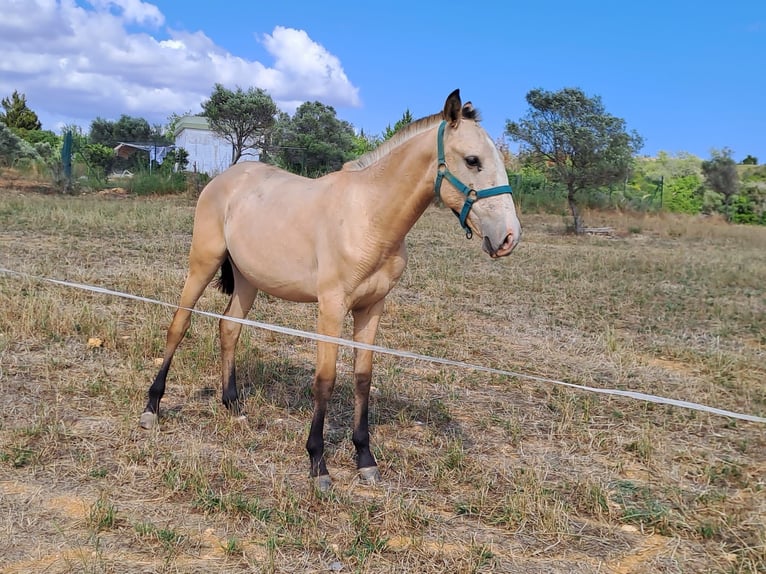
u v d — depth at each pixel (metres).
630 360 7.56
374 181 4.09
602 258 15.86
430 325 8.63
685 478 4.73
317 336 4.18
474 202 3.80
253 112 28.11
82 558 3.21
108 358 6.29
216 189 5.16
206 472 4.17
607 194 30.81
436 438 5.13
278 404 5.62
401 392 6.11
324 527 3.73
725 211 33.19
